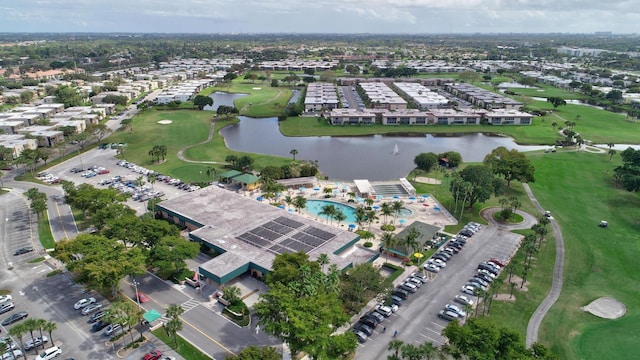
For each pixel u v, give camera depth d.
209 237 139.25
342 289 111.38
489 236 154.25
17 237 149.00
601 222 164.75
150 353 94.88
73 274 126.69
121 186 194.38
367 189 190.75
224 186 199.88
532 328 105.50
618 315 111.44
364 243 147.62
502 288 122.44
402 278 127.50
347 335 90.88
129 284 122.50
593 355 97.06
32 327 90.69
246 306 112.81
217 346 98.38
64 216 166.00
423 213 174.25
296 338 88.31
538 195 193.50
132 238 129.88
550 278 128.38
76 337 100.44
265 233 142.88
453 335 88.81
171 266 120.00
